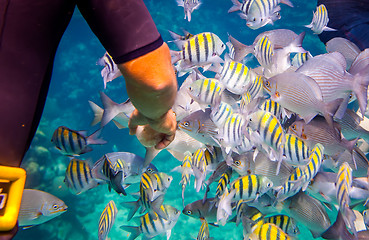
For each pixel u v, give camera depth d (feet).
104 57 13.92
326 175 12.77
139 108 3.50
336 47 16.80
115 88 47.32
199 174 12.74
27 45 3.04
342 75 11.05
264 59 15.29
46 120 40.16
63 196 31.50
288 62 15.66
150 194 13.85
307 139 11.89
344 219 10.70
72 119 43.50
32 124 3.50
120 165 15.70
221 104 11.99
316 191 12.97
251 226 11.59
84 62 48.83
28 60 3.07
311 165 11.54
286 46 15.49
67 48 49.70
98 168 14.35
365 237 10.97
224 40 59.98
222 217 12.14
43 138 33.76
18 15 2.94
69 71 47.80
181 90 13.35
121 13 2.92
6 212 2.95
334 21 18.21
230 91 14.37
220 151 13.17
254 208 13.47
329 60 11.16
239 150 13.00
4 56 2.97
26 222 15.20
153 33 3.03
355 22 17.70
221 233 30.04
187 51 13.84
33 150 32.14
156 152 5.44
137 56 2.98
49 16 3.04
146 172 14.11
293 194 12.12
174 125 4.23
